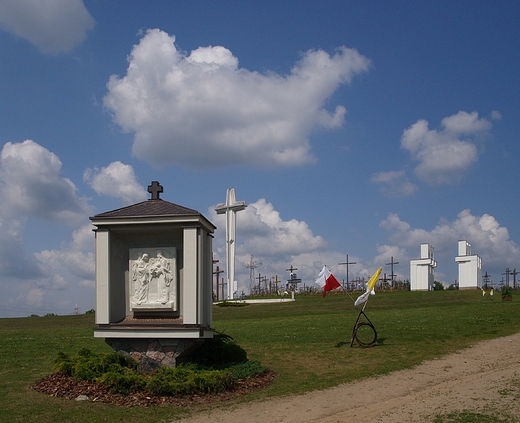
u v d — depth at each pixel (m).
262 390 13.73
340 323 28.39
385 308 43.50
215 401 12.41
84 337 24.94
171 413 11.31
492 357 17.64
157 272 15.02
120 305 15.15
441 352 18.92
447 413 10.99
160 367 13.62
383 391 13.65
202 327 14.32
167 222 14.38
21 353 19.41
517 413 10.78
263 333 25.17
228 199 63.72
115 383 12.35
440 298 52.91
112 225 14.60
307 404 12.38
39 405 11.60
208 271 15.61
